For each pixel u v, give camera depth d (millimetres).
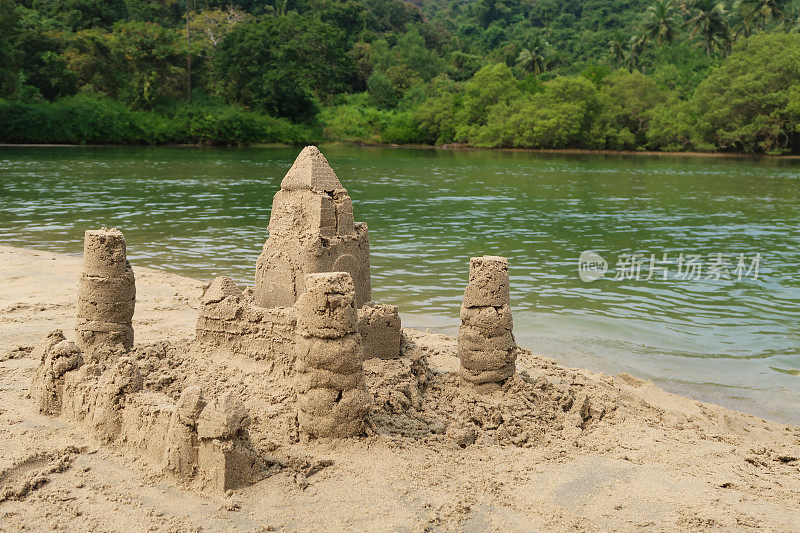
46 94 78875
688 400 10578
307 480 7051
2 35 71250
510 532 6316
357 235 10156
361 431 7848
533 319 15273
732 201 38219
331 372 7695
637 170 59250
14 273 17406
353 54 120312
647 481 7336
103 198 35344
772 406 10742
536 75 117625
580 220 30656
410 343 10328
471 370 9477
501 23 172000
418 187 44688
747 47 80375
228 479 6789
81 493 6801
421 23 156875
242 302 9648
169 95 84875
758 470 7832
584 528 6379
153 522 6297
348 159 71375
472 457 7770
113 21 93125
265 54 90750
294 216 9758
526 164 65688
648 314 15805
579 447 8328
